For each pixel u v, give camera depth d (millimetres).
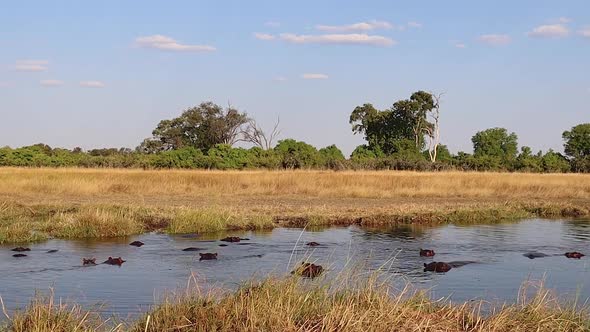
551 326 7664
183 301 8031
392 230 18500
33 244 15133
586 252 14836
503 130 79375
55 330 7391
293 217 20125
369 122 74562
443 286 10961
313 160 50062
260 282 8281
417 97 71438
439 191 29938
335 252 14375
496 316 7789
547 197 29984
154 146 67125
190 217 17922
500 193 30828
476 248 15289
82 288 10555
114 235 16688
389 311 7535
